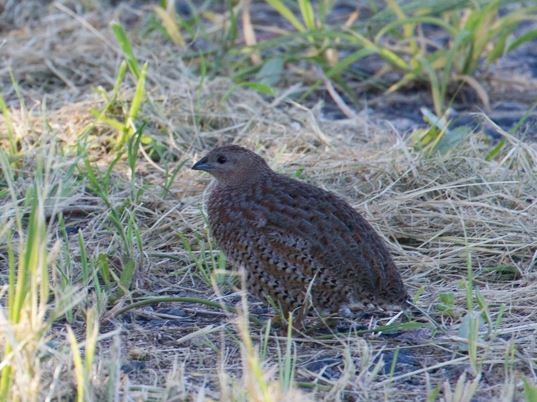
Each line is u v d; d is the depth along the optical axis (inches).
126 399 283.4
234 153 355.3
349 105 579.5
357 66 626.2
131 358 327.0
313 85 581.0
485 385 310.8
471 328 315.3
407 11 614.5
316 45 600.7
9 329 271.3
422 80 596.1
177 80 564.1
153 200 436.5
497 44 591.2
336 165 457.4
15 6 669.9
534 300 367.6
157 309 368.2
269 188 347.9
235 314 360.2
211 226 358.6
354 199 438.9
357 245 339.0
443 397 303.6
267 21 695.1
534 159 448.1
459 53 588.1
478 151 473.1
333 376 316.2
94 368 296.4
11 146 461.4
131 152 428.8
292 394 280.5
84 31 618.8
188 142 496.1
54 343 326.6
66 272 370.9
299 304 344.2
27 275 280.2
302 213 339.0
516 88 604.4
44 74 576.4
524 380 286.5
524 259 400.2
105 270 372.8
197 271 396.8
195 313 366.0
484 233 410.9
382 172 449.7
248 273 348.5
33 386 273.4
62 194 414.6
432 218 421.1
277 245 339.0
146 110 508.1
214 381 310.8
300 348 337.1
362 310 366.6
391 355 331.9
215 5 721.6
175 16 632.4
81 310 354.9
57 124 500.1
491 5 570.9
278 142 495.5
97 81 567.5
